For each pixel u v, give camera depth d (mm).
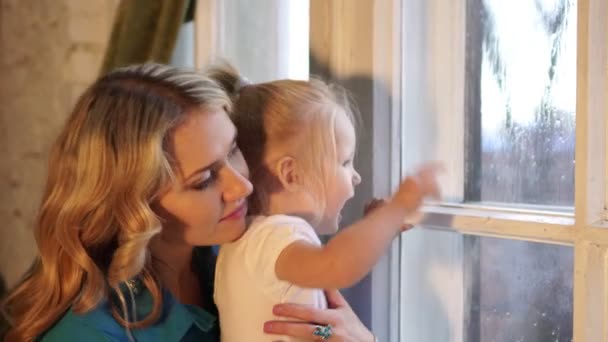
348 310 939
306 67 1296
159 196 853
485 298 1030
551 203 956
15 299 975
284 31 1310
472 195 1045
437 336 1072
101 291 875
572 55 927
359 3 1008
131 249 841
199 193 853
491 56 1018
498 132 1013
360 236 797
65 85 1642
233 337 911
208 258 1055
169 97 845
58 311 895
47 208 897
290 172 930
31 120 1738
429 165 844
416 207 827
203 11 1288
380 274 1033
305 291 893
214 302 1021
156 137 823
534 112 971
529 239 882
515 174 996
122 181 834
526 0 977
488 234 936
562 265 943
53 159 903
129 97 846
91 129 859
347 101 988
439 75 1055
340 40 1033
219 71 1012
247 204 949
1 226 1843
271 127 936
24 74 1750
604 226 794
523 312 989
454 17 1043
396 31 1012
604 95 806
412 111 1060
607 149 816
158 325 911
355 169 1031
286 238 850
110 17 1533
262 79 1312
